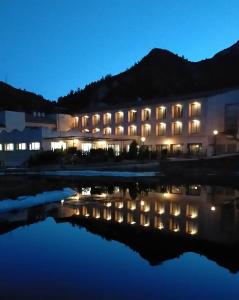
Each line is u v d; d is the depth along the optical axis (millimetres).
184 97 68312
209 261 10938
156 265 10602
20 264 10758
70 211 19719
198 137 63438
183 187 32188
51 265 10648
